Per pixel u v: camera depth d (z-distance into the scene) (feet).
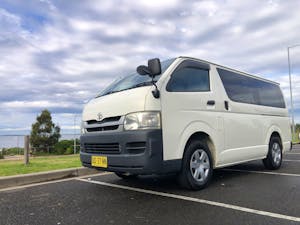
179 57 16.29
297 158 31.58
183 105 15.10
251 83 21.48
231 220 10.94
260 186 16.57
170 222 10.83
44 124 94.27
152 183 17.95
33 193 16.02
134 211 12.23
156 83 14.38
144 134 13.34
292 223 10.57
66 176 21.29
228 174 20.90
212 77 17.62
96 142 15.42
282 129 24.30
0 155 51.60
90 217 11.59
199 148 15.71
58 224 10.88
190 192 15.26
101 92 18.86
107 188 16.85
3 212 12.48
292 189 15.71
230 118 18.08
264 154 21.45
